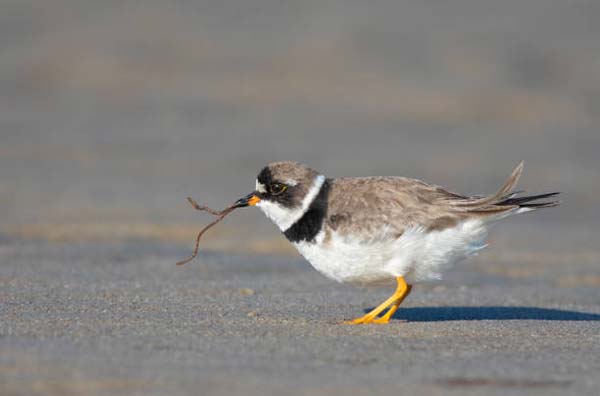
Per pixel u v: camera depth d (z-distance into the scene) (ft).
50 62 94.94
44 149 69.21
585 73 97.66
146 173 63.31
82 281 35.09
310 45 100.63
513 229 53.72
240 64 96.37
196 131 77.36
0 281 34.14
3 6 108.37
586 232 53.01
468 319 31.17
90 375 21.01
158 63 96.22
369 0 112.47
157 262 40.60
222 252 44.29
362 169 66.69
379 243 28.04
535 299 36.60
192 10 109.09
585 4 111.75
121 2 110.42
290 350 24.29
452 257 28.76
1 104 83.82
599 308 34.99
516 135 81.46
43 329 25.62
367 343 25.61
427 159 71.05
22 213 50.19
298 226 29.07
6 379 20.49
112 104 85.61
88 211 51.49
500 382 21.71
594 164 72.08
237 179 62.44
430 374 22.24
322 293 35.50
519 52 100.89
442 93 91.04
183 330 26.43
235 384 20.75
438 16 108.99
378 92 91.04
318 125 81.00
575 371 22.97
